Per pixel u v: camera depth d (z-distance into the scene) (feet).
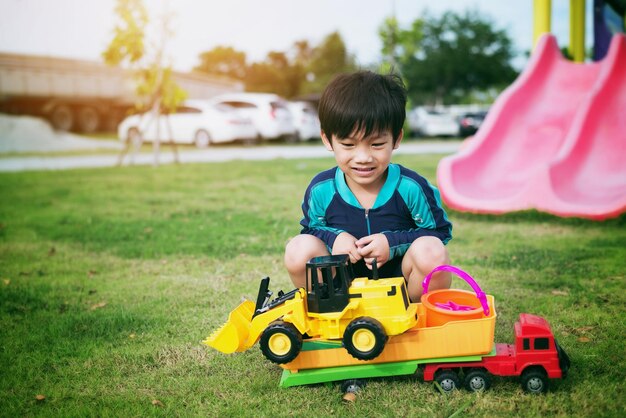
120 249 16.81
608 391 7.72
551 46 24.11
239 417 7.59
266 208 22.81
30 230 19.72
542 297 11.61
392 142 8.39
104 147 63.05
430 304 8.25
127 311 11.60
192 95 76.79
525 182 21.12
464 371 8.09
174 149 43.57
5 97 66.03
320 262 7.95
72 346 10.03
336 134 8.28
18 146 62.23
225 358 9.41
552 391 7.80
